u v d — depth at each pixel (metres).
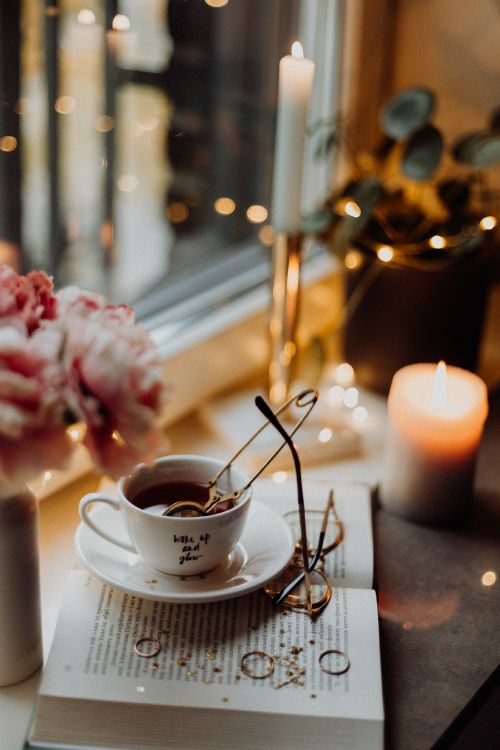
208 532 0.90
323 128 1.39
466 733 0.98
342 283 1.34
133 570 0.93
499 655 0.94
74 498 1.09
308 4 1.34
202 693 0.86
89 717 0.84
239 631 0.91
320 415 1.22
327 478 1.14
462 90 1.36
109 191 1.40
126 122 1.45
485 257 1.21
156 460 0.95
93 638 0.90
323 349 1.23
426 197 1.35
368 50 1.36
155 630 0.91
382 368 1.26
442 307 1.21
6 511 0.83
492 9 1.31
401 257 1.21
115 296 1.44
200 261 1.52
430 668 0.92
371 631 0.92
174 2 1.42
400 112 1.22
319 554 0.97
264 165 1.46
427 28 1.36
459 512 1.09
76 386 0.77
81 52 1.20
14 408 0.75
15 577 0.85
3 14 1.05
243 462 1.15
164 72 1.46
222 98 1.50
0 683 0.88
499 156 1.18
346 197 1.23
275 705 0.85
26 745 0.84
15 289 0.81
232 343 1.27
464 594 1.00
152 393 0.80
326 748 0.84
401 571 1.02
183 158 1.58
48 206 1.25
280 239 1.15
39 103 1.16
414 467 1.07
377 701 0.86
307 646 0.90
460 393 1.12
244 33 1.44
